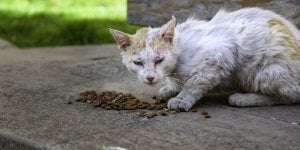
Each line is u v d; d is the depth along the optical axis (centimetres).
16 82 142
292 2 141
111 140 106
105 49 185
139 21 164
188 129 110
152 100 128
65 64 160
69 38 203
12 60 167
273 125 113
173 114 118
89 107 123
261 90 123
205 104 125
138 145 104
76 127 112
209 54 119
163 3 159
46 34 205
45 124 114
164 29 118
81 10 251
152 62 118
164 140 106
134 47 119
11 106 124
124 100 126
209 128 111
